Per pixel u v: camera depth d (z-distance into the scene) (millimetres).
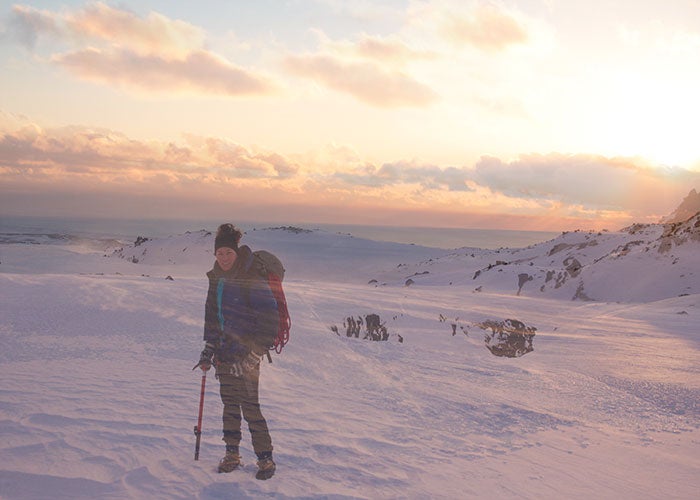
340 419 6043
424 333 14891
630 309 31172
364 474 4336
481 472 4605
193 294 16031
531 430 6207
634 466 5031
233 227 4340
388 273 83812
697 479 4703
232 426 4258
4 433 4555
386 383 8273
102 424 4977
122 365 7953
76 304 12938
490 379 9188
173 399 6062
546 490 4270
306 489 3914
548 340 15328
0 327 10281
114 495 3598
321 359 9570
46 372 7164
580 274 50844
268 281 4363
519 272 55031
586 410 7289
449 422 6348
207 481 3939
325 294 23938
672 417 7062
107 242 117938
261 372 8258
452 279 61969
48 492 3584
